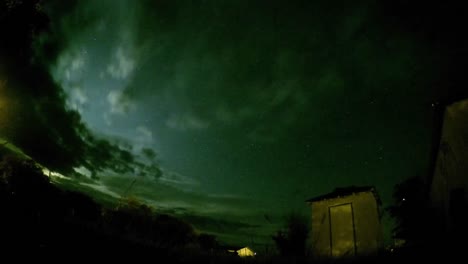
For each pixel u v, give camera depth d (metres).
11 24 11.60
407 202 14.26
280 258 7.35
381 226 13.43
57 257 3.96
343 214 14.13
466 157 9.69
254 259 7.23
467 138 9.48
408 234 13.35
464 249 5.31
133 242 5.56
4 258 3.38
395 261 5.87
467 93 9.38
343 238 13.57
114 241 5.17
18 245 3.66
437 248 5.71
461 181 10.25
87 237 4.77
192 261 6.21
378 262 6.14
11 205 4.16
